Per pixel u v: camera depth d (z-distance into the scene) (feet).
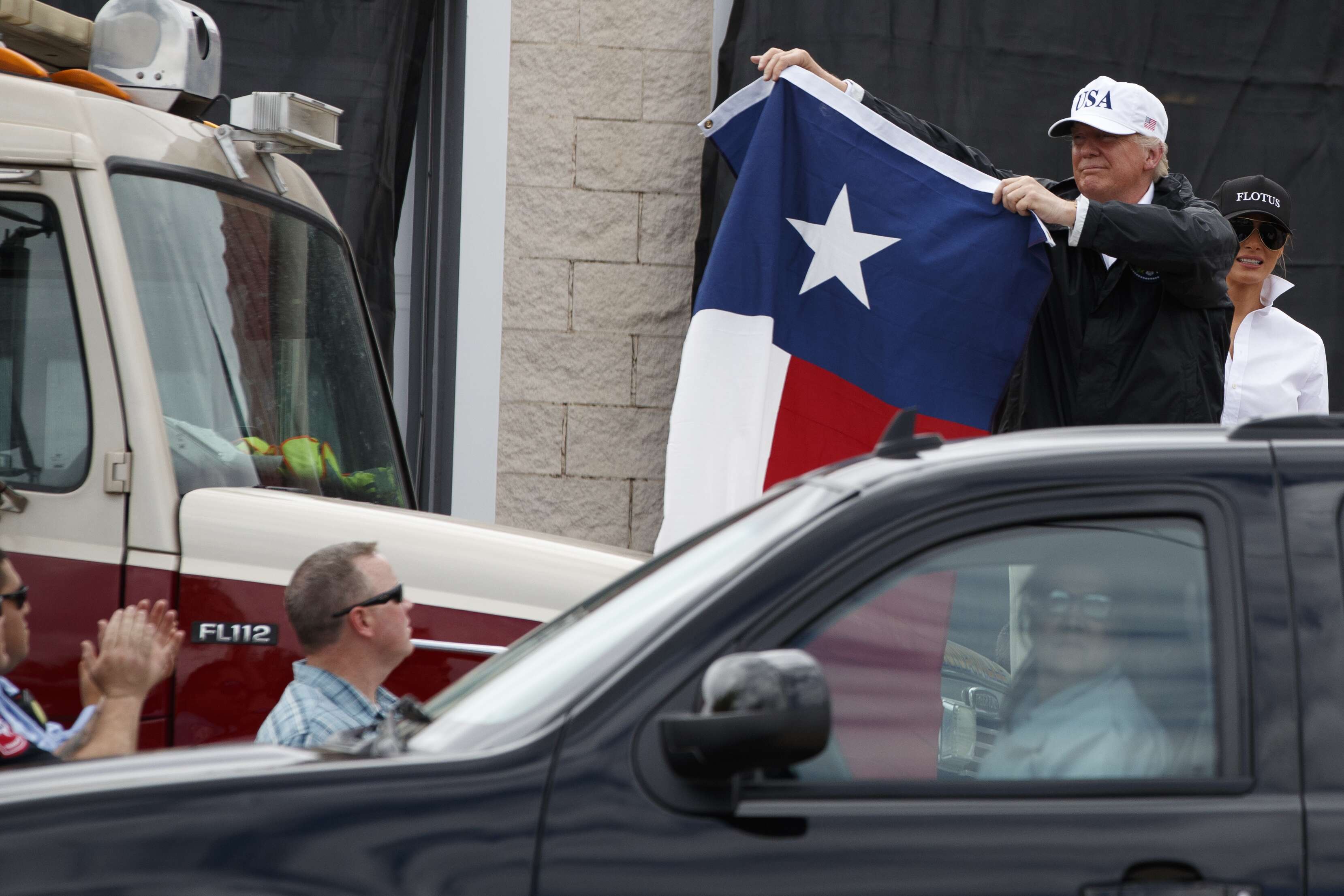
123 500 47.93
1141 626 27.91
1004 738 27.73
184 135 54.44
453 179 92.89
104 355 48.62
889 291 62.23
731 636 27.25
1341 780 26.37
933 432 61.77
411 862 25.84
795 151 63.16
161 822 26.48
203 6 86.07
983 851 25.94
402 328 93.15
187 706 47.14
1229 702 26.99
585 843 25.77
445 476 92.58
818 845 25.84
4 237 49.52
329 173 87.35
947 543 28.22
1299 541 27.84
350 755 30.07
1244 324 72.18
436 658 48.52
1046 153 90.48
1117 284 59.00
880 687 27.45
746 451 61.36
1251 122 91.61
